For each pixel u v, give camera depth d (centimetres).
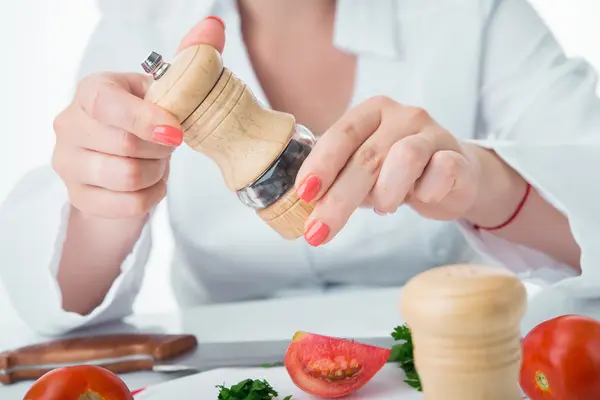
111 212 107
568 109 161
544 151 131
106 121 96
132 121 92
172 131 80
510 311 66
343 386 88
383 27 168
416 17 173
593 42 256
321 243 85
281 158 84
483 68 175
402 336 98
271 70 171
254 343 113
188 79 80
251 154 83
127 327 141
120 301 146
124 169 102
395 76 171
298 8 167
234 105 81
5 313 195
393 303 140
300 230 88
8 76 265
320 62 170
